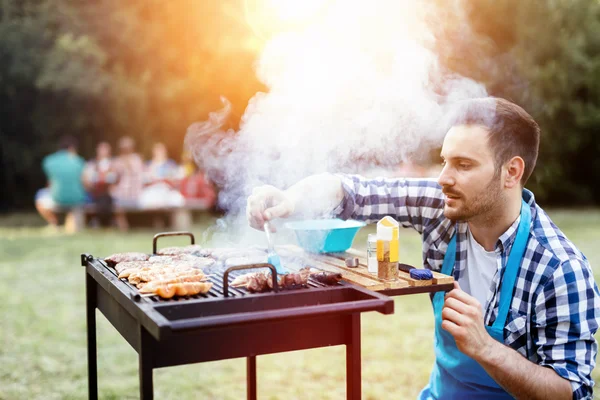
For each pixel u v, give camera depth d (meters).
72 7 13.42
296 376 3.32
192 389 3.16
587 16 12.67
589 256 6.27
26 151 13.87
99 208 9.91
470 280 1.81
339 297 1.56
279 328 1.46
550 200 14.19
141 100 13.28
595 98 13.09
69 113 13.67
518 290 1.65
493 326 1.66
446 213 1.68
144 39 13.40
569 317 1.56
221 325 1.26
